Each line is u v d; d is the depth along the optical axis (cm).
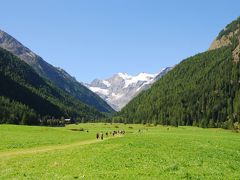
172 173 3250
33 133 10806
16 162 4278
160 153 4512
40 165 3831
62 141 8375
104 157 4128
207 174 3319
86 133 13462
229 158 4659
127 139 6538
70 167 3566
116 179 2892
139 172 3216
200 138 8244
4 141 7469
